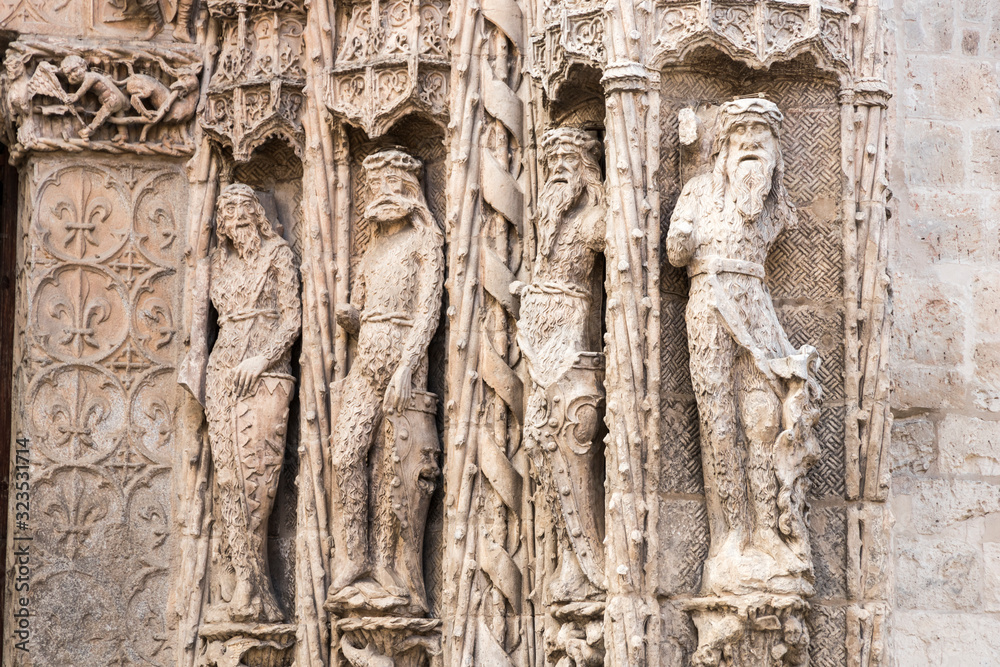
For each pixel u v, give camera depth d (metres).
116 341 13.63
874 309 11.83
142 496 13.53
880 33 12.12
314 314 13.26
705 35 11.76
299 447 13.17
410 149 13.47
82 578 13.32
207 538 13.37
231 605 13.03
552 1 12.45
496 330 12.65
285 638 12.98
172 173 13.92
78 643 13.23
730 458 11.46
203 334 13.49
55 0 13.81
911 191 12.88
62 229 13.63
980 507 12.63
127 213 13.79
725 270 11.54
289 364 13.37
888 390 11.83
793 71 12.06
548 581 12.15
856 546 11.66
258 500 13.08
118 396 13.59
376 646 12.70
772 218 11.80
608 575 11.47
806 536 11.44
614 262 11.65
